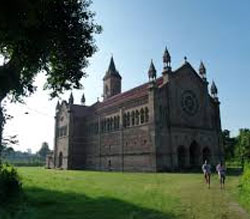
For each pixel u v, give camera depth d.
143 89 73.00
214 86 77.00
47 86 29.42
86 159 90.56
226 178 44.41
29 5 17.14
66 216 17.59
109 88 103.88
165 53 69.50
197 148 69.25
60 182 38.34
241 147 101.00
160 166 61.84
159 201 22.86
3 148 19.66
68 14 23.45
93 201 22.84
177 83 69.19
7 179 20.73
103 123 83.19
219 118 74.94
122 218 17.08
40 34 22.00
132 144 69.31
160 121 64.12
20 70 23.62
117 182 38.84
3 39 19.86
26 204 19.67
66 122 95.25
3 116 19.75
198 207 20.34
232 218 16.92
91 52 26.89
